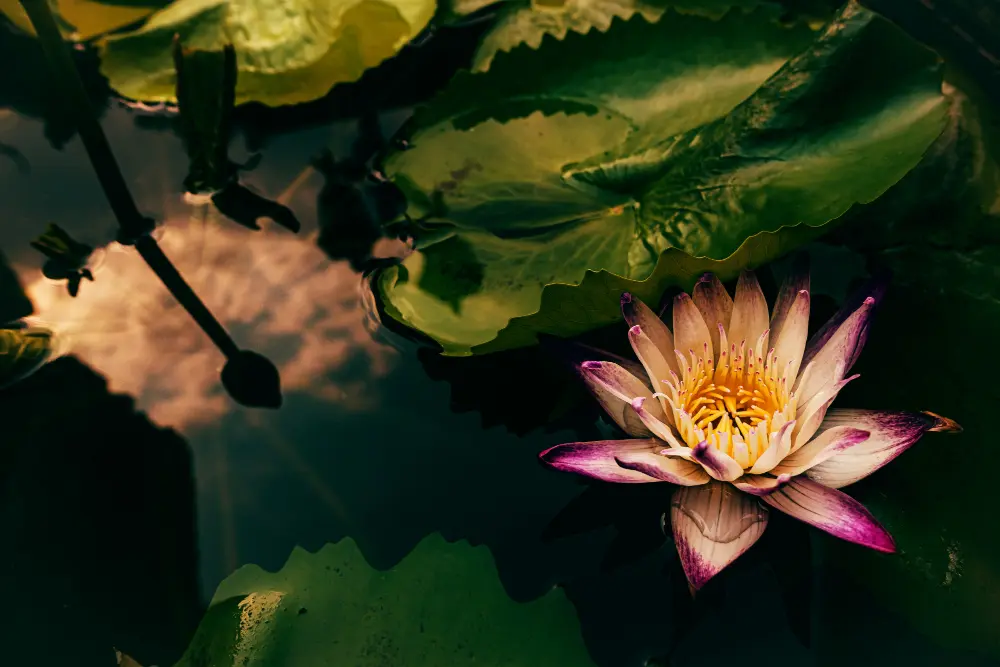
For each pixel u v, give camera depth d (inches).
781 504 18.8
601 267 20.7
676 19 22.6
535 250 21.1
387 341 21.3
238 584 19.1
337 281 21.9
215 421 20.6
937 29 23.2
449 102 22.9
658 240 20.4
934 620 18.2
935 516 18.8
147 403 20.8
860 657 18.1
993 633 18.0
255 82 23.0
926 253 20.6
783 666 18.1
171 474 20.1
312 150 23.5
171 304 21.7
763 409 19.7
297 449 20.3
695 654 18.3
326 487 20.0
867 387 19.7
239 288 21.9
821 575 18.8
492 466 20.1
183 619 18.9
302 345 21.3
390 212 22.6
